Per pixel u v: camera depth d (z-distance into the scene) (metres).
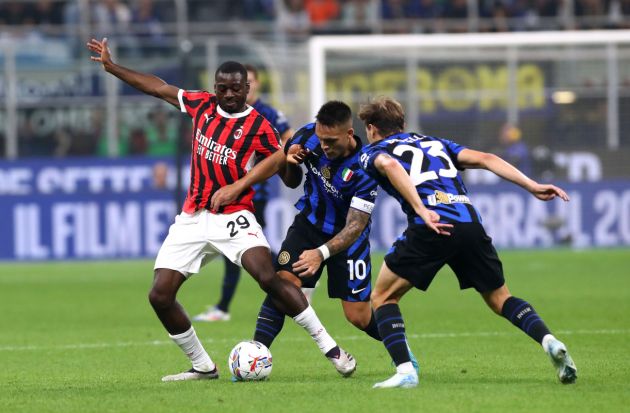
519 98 77.06
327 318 46.16
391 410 23.05
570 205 80.50
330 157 28.05
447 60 75.81
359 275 29.50
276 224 79.19
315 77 67.00
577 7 95.00
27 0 94.94
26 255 80.69
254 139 28.31
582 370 29.52
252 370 28.03
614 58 77.44
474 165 26.69
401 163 26.33
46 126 83.69
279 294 28.00
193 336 28.64
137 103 84.06
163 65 83.69
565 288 57.84
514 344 36.66
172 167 81.25
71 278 67.62
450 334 39.88
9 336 41.53
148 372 31.28
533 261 73.75
